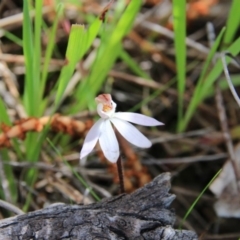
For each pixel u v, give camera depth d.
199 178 0.41
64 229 0.33
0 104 0.37
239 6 0.38
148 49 0.43
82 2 0.42
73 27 0.35
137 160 0.39
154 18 0.44
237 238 0.39
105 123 0.33
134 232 0.33
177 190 0.40
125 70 0.43
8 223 0.33
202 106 0.43
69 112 0.40
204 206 0.40
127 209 0.33
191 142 0.42
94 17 0.42
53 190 0.39
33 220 0.33
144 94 0.43
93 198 0.39
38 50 0.37
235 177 0.39
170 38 0.44
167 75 0.44
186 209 0.40
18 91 0.42
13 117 0.40
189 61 0.44
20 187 0.39
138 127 0.42
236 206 0.39
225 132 0.40
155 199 0.34
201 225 0.40
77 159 0.40
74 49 0.36
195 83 0.44
